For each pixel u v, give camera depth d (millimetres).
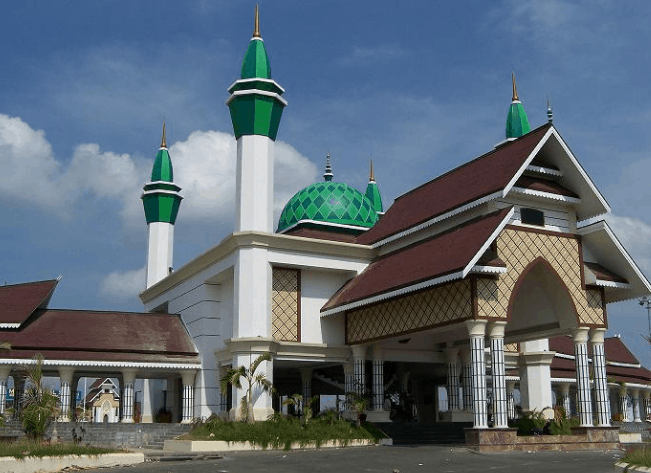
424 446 28219
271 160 34844
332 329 34656
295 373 42656
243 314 32188
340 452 25625
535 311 31062
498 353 26641
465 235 27781
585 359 29016
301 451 26547
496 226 26250
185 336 37781
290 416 30719
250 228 33531
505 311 26828
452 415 35062
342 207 41844
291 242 33531
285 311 33969
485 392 25922
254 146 34406
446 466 20203
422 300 29047
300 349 33562
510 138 41688
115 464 21094
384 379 39562
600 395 29094
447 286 27656
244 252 32719
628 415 58094
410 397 39406
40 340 34438
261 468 19922
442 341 35875
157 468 20000
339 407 34094
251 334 31922
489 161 31109
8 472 18391
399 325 30359
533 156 28328
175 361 35500
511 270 27578
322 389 44281
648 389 58188
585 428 28156
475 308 26078
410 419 38969
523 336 31703
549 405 38938
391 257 33531
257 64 35219
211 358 36094
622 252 29703
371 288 30953
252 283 32375
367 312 32844
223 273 35062
